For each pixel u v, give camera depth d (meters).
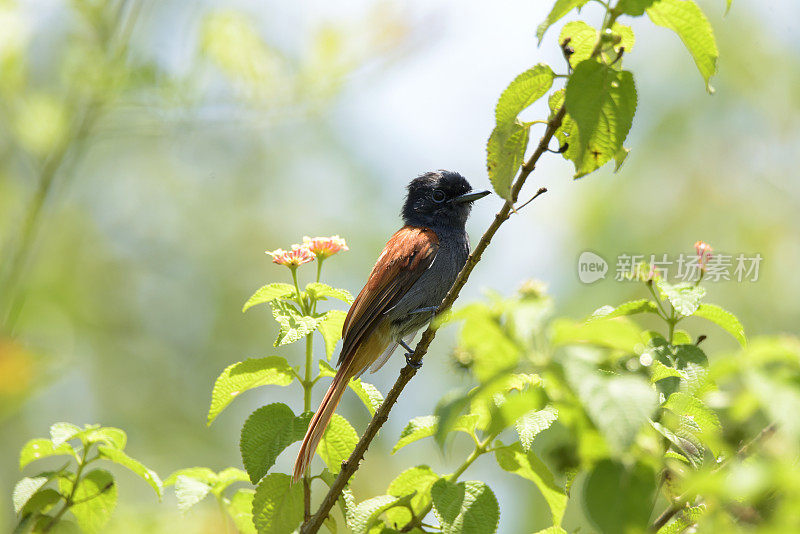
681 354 5.46
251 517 6.61
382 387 15.79
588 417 3.25
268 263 17.30
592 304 14.16
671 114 16.11
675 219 15.39
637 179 15.70
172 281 17.31
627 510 3.11
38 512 6.41
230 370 6.43
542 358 3.18
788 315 14.36
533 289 4.41
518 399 3.47
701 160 15.94
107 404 15.84
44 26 12.43
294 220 17.42
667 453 4.97
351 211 17.41
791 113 16.11
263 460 6.16
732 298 14.42
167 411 16.12
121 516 6.45
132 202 17.44
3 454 13.98
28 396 5.79
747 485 2.99
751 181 15.77
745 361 3.26
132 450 15.39
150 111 11.73
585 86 4.63
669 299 5.77
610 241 14.99
